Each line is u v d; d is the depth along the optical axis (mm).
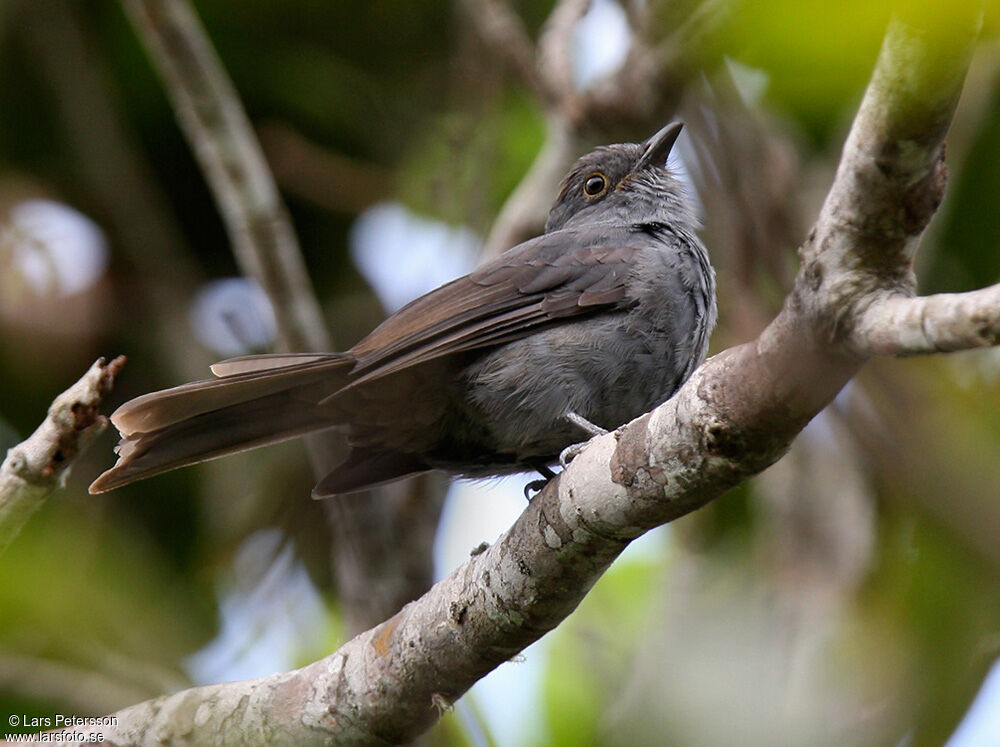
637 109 12727
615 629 13320
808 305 6234
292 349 12195
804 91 9289
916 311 5793
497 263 10945
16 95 14789
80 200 14844
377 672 8344
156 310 14711
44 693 9844
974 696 9109
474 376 10508
